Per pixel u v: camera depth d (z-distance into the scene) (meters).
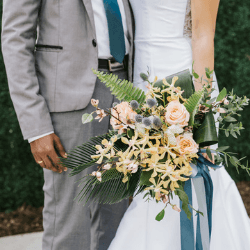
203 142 1.45
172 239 1.68
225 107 1.46
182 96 1.52
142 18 1.98
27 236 3.26
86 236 2.01
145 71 2.00
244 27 3.98
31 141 1.81
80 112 1.91
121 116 1.38
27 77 1.78
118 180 1.49
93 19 1.85
